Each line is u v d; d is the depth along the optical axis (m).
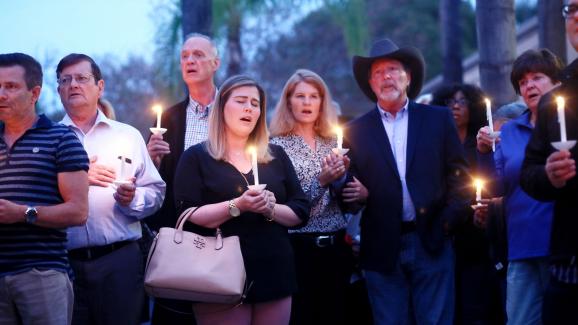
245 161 7.41
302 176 8.78
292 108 9.04
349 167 8.79
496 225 8.33
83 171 6.73
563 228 6.02
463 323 9.31
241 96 7.32
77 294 7.49
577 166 5.93
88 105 7.84
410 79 9.17
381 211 8.53
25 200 6.55
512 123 8.10
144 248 8.55
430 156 8.59
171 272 6.71
